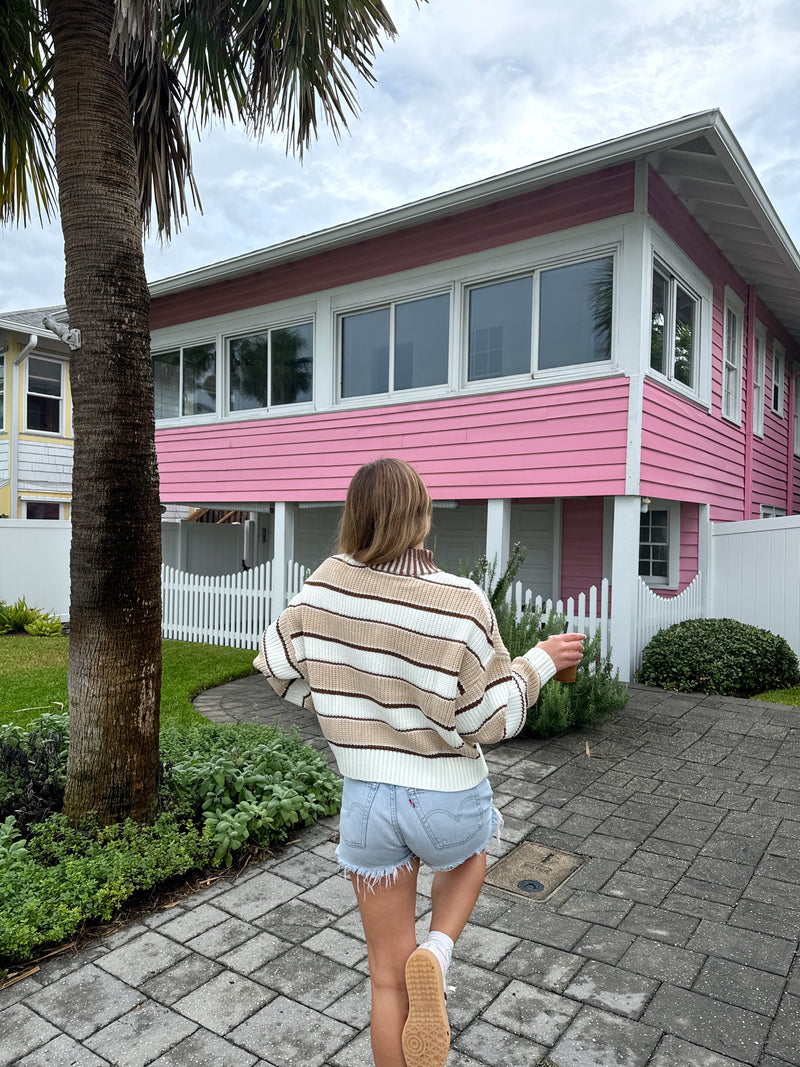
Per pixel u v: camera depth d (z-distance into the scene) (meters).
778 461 13.34
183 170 4.57
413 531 1.61
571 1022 2.21
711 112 6.03
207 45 4.42
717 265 9.42
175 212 4.62
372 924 1.63
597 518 9.97
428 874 3.24
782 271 10.14
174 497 11.59
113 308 3.16
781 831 3.73
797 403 14.94
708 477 9.24
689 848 3.53
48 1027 2.18
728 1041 2.13
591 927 2.79
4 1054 2.06
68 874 2.79
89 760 3.18
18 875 2.77
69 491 17.03
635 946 2.65
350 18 4.09
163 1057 2.05
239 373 10.75
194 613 10.32
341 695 1.62
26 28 4.19
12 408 15.85
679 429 8.15
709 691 6.82
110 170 3.20
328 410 9.49
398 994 1.60
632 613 7.09
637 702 6.46
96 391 3.14
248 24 4.06
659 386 7.52
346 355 9.51
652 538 9.91
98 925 2.77
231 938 2.68
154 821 3.31
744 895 3.06
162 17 3.28
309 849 3.49
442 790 1.55
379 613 1.56
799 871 3.28
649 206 7.07
